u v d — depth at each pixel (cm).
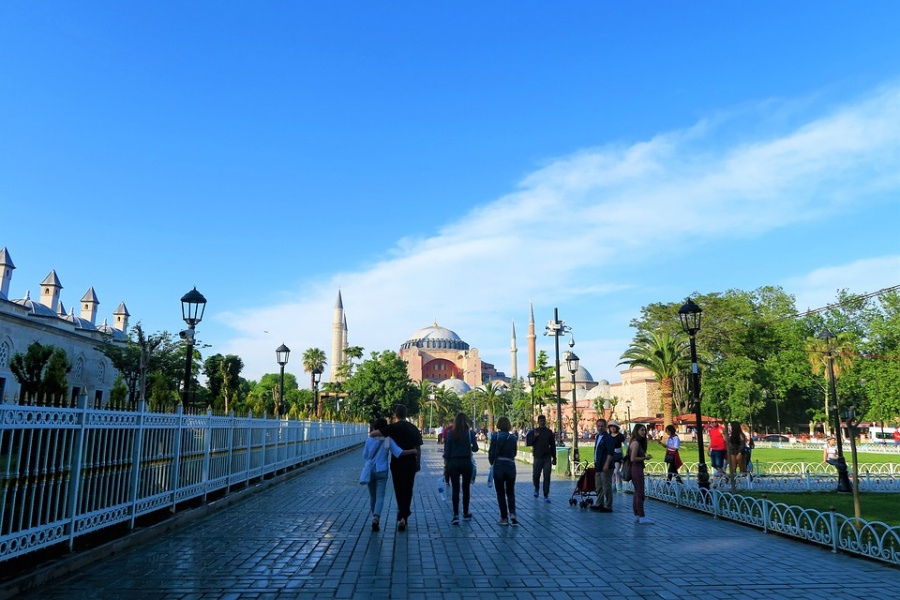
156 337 4497
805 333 5747
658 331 6125
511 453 1089
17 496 629
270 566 723
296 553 799
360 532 967
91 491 768
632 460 1126
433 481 1931
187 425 1095
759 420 7594
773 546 887
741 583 673
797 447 5334
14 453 630
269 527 1005
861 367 5038
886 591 644
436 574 697
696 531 1011
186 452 1098
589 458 3234
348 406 7069
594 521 1113
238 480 1418
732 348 6066
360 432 4922
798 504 1424
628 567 743
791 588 655
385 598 600
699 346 6038
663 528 1037
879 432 6944
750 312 5956
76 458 730
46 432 689
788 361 5781
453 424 1123
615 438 1330
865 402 5534
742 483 1738
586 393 12138
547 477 1422
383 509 1241
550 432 1454
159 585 634
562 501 1411
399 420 1033
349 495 1480
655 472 2120
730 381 5725
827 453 2367
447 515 1172
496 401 9444
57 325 5253
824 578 699
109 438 813
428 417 11912
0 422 585
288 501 1361
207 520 1078
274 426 1862
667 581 679
